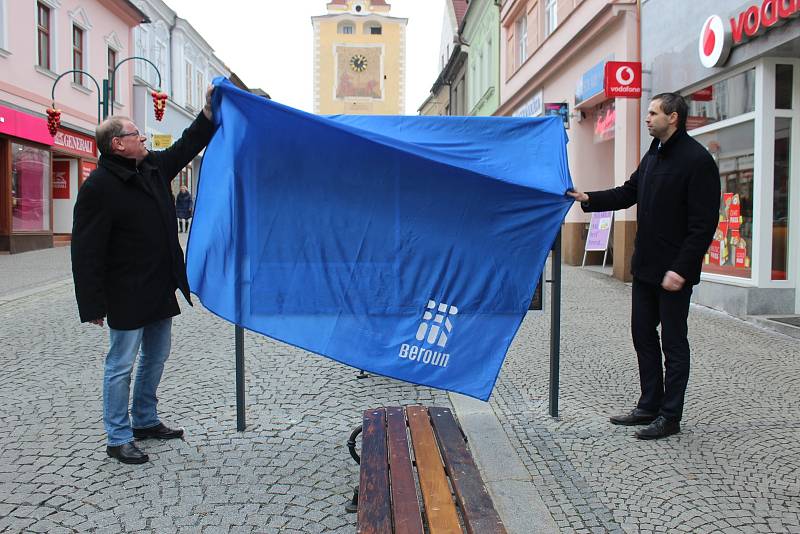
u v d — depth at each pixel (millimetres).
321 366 5914
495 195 4090
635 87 10344
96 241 3527
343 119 4523
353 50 73688
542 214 4133
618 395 5102
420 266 4055
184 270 3963
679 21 9695
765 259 8016
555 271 4508
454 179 4043
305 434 4238
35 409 4621
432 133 4512
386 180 4020
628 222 11477
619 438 4191
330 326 4012
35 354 6156
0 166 15945
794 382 5414
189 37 34719
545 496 3402
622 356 6316
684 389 4199
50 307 8688
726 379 5516
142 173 3773
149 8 29172
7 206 16031
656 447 4039
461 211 4082
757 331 7410
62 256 15469
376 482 2486
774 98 7898
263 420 4484
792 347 6629
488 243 4121
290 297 3998
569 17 14664
